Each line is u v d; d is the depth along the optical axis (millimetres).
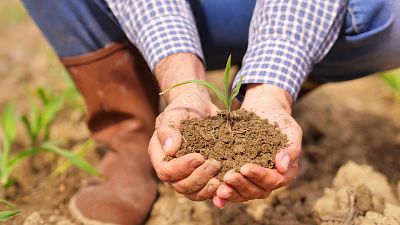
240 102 1115
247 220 1312
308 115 1731
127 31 1154
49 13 1255
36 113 1578
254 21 1121
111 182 1336
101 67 1307
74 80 1345
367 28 1166
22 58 2350
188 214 1332
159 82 1095
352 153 1542
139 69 1327
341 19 1116
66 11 1246
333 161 1512
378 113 1842
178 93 1053
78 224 1292
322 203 1304
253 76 1058
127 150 1360
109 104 1341
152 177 1393
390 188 1358
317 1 1079
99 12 1242
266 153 978
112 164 1364
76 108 1799
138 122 1358
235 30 1304
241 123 1021
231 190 938
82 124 1752
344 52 1221
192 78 1065
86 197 1323
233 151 981
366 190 1284
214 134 1008
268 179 937
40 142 1702
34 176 1559
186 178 955
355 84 2049
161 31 1092
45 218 1312
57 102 1627
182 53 1082
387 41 1183
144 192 1337
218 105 1766
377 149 1599
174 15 1108
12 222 1321
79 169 1540
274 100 1044
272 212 1315
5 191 1467
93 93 1333
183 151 981
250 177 926
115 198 1307
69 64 1321
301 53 1066
